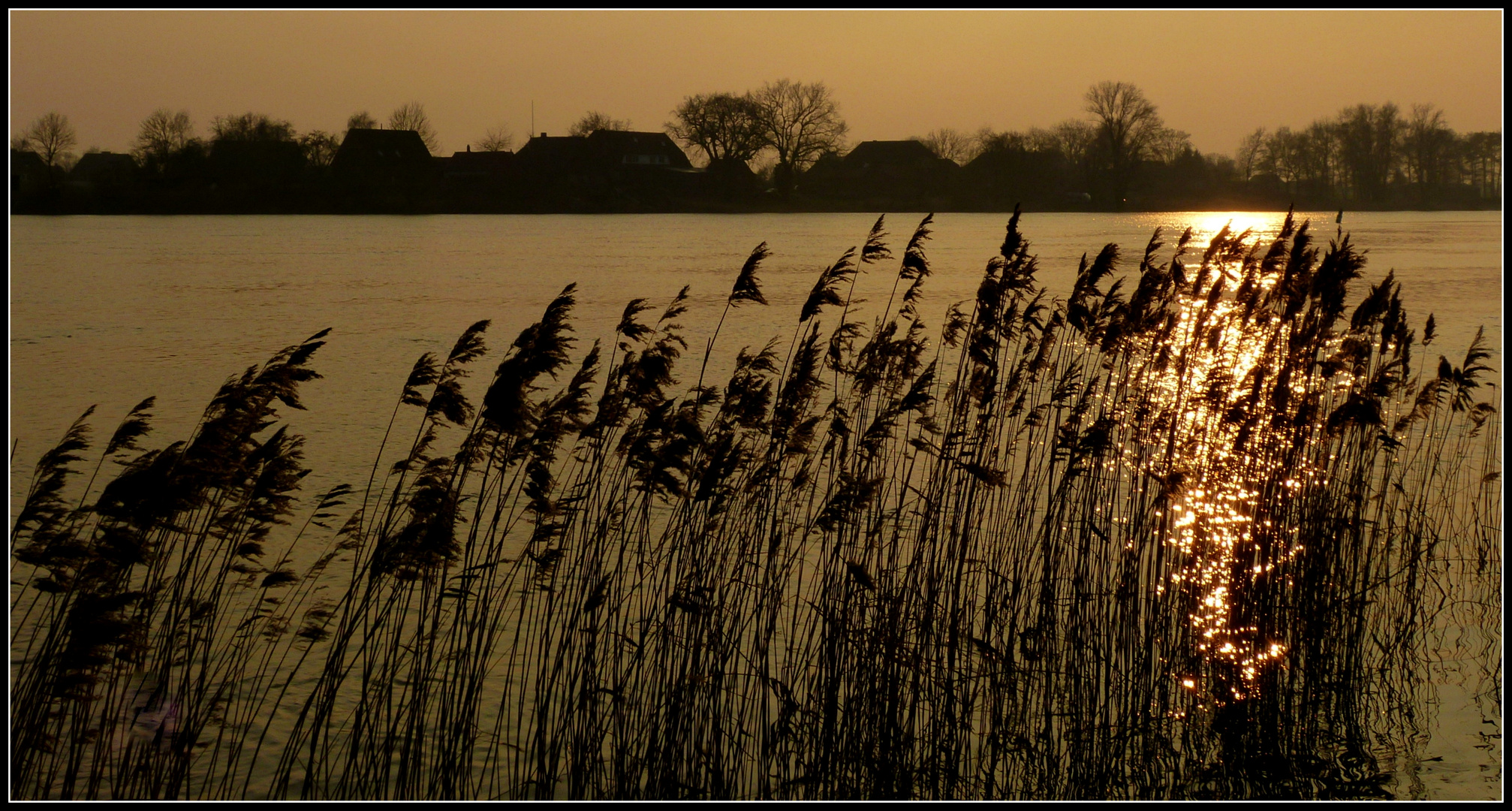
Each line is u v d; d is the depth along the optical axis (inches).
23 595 941.2
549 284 4185.5
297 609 980.6
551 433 699.4
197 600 716.0
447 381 682.8
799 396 757.9
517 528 1182.3
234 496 658.2
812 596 984.9
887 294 3764.8
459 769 685.3
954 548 824.3
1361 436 944.9
